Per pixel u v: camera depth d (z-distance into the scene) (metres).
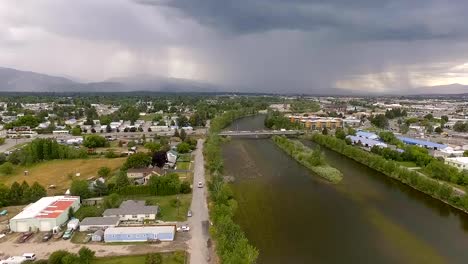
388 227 96.25
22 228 89.88
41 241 84.31
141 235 83.88
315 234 90.75
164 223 93.50
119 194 115.62
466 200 108.31
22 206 107.12
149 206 100.38
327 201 115.44
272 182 135.75
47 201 102.31
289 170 154.75
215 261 74.31
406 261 78.56
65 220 95.44
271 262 76.38
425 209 110.06
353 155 180.25
